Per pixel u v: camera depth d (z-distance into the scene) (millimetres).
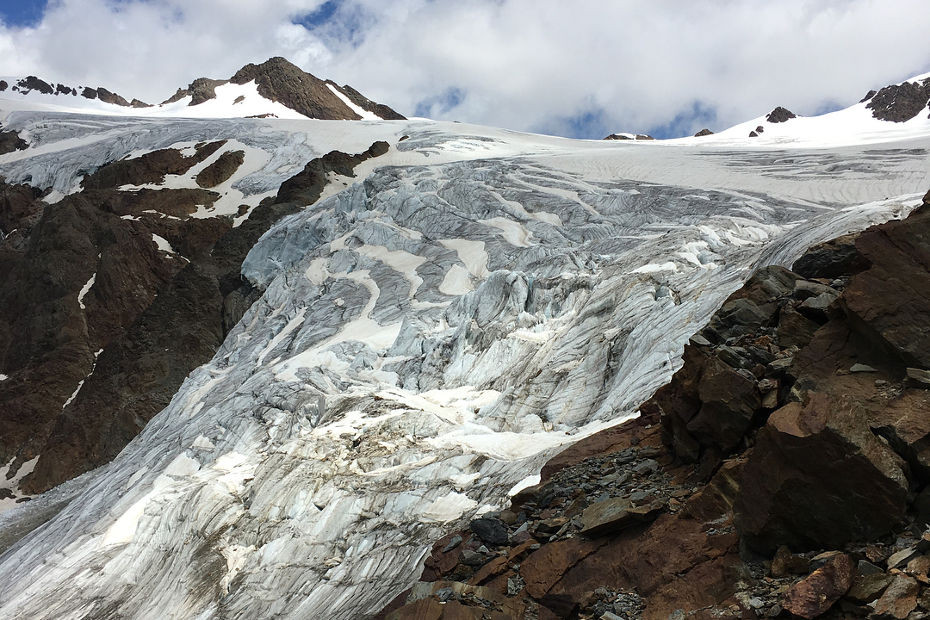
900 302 8227
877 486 6855
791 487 7320
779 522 7457
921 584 6078
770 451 7656
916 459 6910
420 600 8742
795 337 10141
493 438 21125
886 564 6531
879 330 8242
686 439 10500
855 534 6996
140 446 41062
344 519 19922
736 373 9602
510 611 8766
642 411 14367
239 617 18797
